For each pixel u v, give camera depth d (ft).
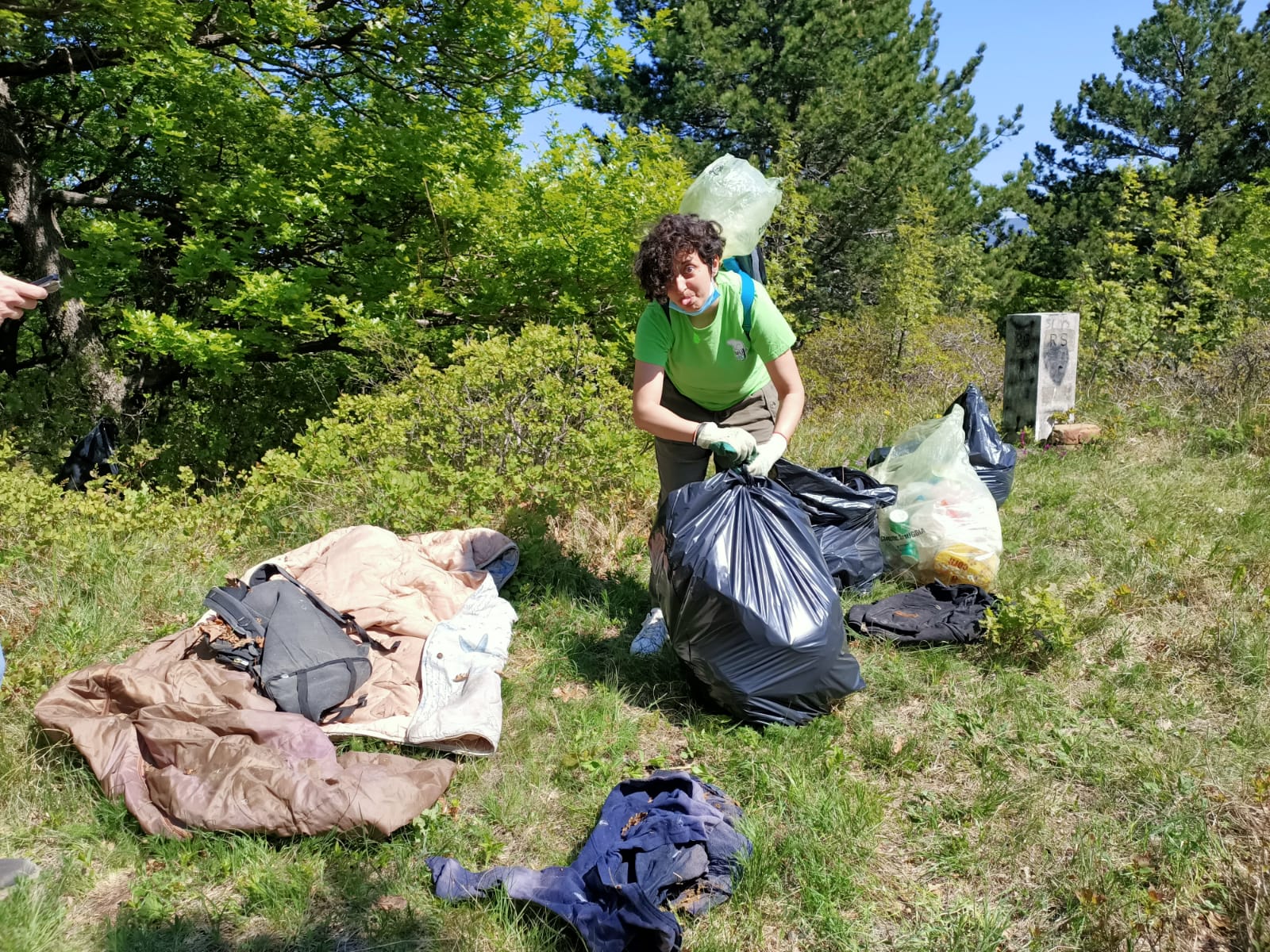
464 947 7.39
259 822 8.34
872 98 65.82
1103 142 79.97
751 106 63.82
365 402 18.03
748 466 11.00
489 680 10.46
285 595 10.91
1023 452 20.98
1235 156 69.82
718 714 10.75
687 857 7.92
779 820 8.96
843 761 9.84
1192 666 11.66
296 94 29.94
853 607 13.01
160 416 39.19
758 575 10.37
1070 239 78.07
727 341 11.25
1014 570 14.53
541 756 9.96
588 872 7.70
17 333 41.47
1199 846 8.45
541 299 30.12
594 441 16.16
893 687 11.34
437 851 8.58
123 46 24.77
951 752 10.09
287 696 9.91
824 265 67.97
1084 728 10.42
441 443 17.20
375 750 9.91
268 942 7.47
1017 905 7.96
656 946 7.07
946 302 61.00
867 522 14.17
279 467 16.53
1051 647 11.75
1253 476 18.69
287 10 25.66
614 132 30.04
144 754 9.14
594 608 13.33
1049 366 22.45
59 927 7.49
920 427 16.48
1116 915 7.68
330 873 8.14
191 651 10.66
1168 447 21.16
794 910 7.88
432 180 29.84
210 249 27.40
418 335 29.04
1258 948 7.15
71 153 38.75
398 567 12.85
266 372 38.34
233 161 31.78
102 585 13.15
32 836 8.46
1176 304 33.40
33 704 10.17
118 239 28.37
